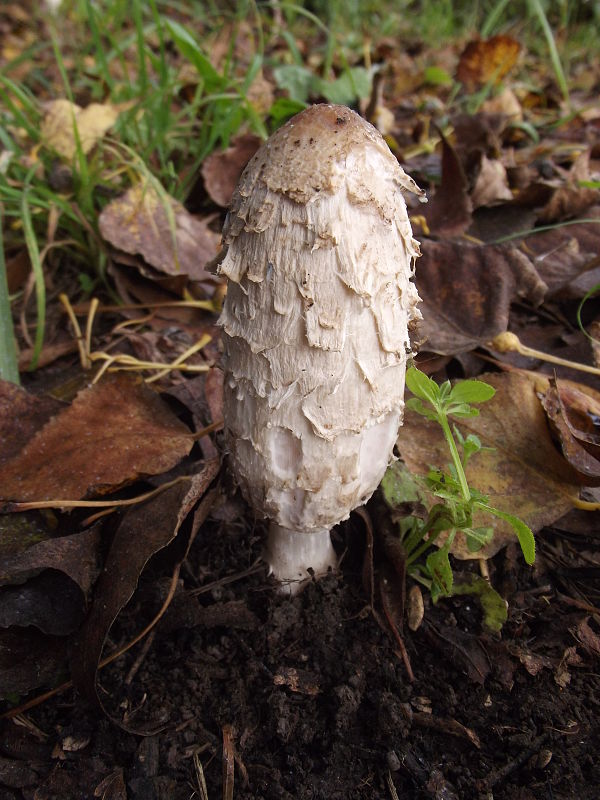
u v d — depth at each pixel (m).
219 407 0.19
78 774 0.13
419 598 0.15
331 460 0.13
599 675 0.14
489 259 0.20
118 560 0.14
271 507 0.14
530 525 0.16
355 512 0.16
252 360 0.12
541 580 0.16
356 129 0.11
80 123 0.27
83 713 0.14
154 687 0.14
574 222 0.22
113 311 0.24
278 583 0.16
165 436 0.17
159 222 0.24
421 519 0.15
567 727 0.13
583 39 0.56
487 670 0.14
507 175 0.28
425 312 0.20
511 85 0.43
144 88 0.28
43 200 0.26
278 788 0.13
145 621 0.15
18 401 0.17
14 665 0.14
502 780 0.13
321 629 0.15
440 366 0.19
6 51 0.54
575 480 0.16
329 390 0.12
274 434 0.13
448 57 0.52
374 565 0.16
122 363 0.21
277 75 0.34
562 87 0.38
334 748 0.13
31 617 0.14
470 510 0.13
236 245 0.12
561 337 0.21
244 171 0.12
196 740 0.14
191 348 0.22
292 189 0.11
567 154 0.32
